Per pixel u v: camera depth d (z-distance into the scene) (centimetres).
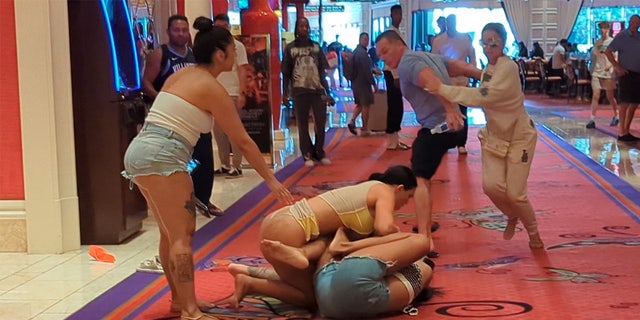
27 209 576
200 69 397
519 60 2444
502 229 619
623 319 391
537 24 2764
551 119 1562
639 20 1130
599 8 2695
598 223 631
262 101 1008
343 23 3662
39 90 567
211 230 636
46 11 563
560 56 2302
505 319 394
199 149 664
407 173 431
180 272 390
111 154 593
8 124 576
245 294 418
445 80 531
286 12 2123
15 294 470
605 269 491
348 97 2505
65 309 438
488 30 517
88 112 593
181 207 387
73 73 593
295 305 426
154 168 381
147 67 657
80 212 600
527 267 501
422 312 410
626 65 1142
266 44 1013
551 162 983
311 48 988
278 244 394
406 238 408
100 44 591
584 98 2138
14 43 569
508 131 521
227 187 853
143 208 650
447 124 520
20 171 579
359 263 391
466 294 443
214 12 1106
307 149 998
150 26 830
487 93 508
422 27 2981
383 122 1385
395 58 549
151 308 431
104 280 499
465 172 919
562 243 566
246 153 399
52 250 577
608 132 1293
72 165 584
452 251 552
